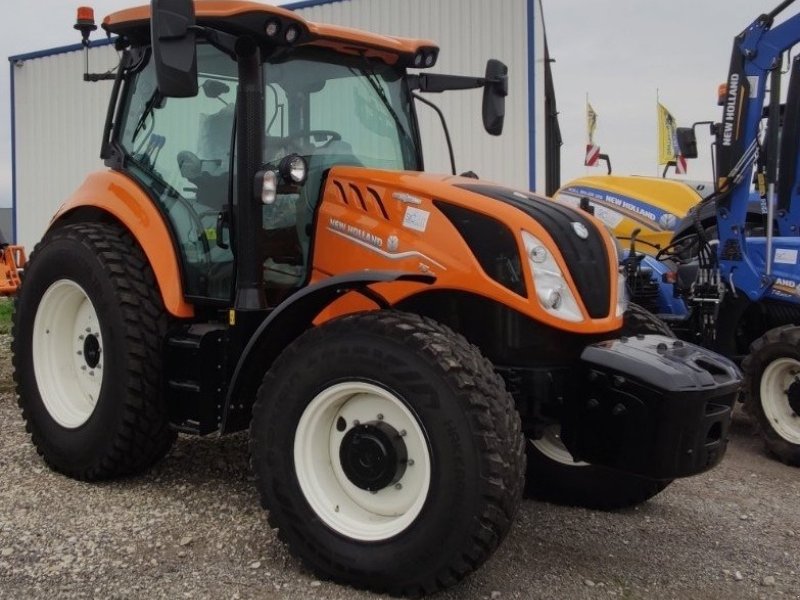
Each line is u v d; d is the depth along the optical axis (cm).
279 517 292
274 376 295
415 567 264
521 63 1008
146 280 362
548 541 333
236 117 335
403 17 1067
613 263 326
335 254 341
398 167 397
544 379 311
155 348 354
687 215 696
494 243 306
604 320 312
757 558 323
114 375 353
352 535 278
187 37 293
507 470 257
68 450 372
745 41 544
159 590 270
